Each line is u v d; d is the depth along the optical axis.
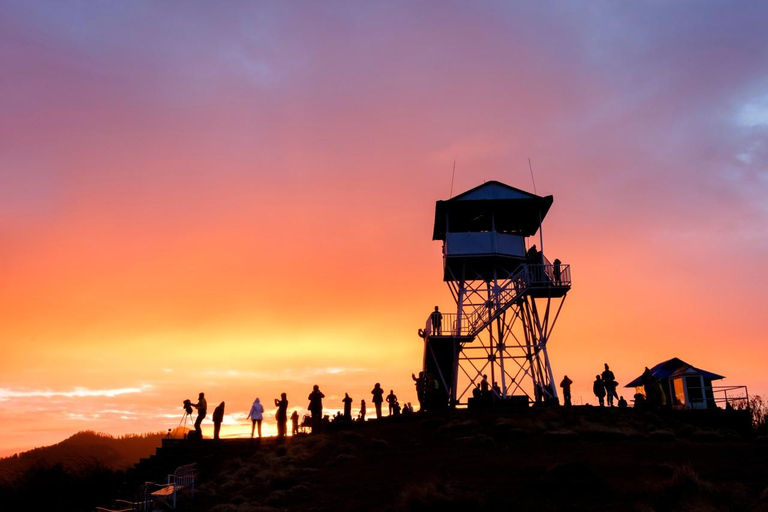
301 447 28.84
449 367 44.03
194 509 21.73
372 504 18.53
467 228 49.19
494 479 20.19
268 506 19.81
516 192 44.91
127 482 27.38
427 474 21.58
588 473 18.36
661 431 28.53
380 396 38.00
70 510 25.66
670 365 44.47
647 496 17.11
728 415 34.22
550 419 32.00
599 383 37.75
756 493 16.86
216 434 30.67
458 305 43.97
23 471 28.81
